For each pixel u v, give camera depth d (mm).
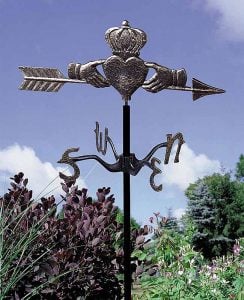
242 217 19781
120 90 4203
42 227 5020
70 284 4805
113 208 5531
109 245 5176
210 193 20109
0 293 4547
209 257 19891
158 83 4266
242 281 6059
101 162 4289
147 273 5262
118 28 4199
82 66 4234
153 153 4289
